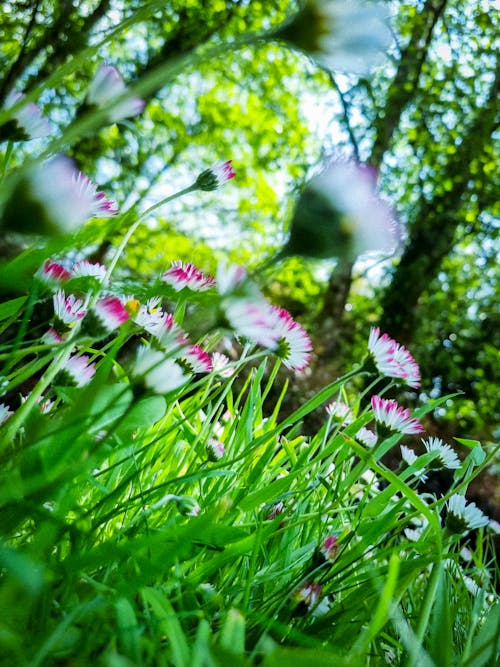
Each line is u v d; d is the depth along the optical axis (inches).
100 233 27.2
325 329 394.3
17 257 26.6
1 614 21.9
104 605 25.6
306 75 376.2
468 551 70.7
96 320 31.0
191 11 283.7
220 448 51.5
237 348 138.6
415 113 428.8
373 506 50.0
